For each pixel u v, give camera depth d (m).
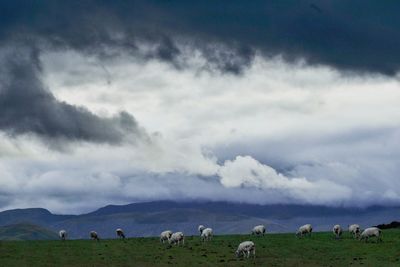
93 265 74.00
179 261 76.19
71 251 84.06
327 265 72.62
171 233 95.38
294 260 76.12
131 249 85.81
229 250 84.50
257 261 75.62
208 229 98.69
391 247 82.75
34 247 87.81
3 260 76.81
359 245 86.06
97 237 101.75
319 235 100.25
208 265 73.38
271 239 96.00
